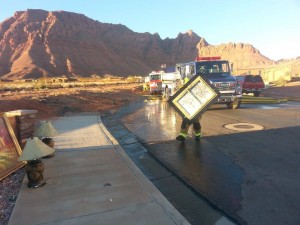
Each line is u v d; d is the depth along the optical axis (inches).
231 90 621.9
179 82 761.6
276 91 1245.1
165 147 327.0
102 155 285.6
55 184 210.1
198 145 329.7
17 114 286.4
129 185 207.6
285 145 315.0
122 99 1032.8
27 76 6279.5
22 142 288.8
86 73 7372.1
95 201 182.2
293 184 210.2
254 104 758.5
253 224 159.2
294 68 2271.2
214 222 163.5
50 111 639.8
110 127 478.9
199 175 235.0
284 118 498.0
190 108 335.6
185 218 168.1
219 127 430.0
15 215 165.5
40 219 160.9
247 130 401.1
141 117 579.2
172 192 206.5
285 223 159.5
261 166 250.4
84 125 463.2
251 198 190.2
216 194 197.8
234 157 278.5
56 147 317.7
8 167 235.3
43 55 7426.2
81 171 237.9
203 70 663.1
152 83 1266.0
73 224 155.6
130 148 335.3
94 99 962.1
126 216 163.3
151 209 171.3
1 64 7313.0
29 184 204.4
